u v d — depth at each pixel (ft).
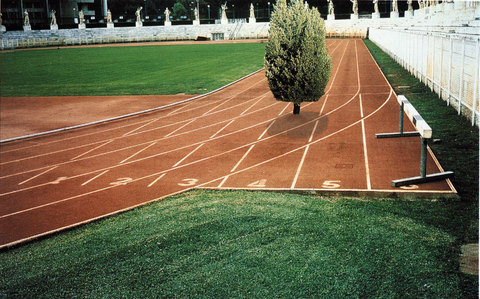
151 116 61.57
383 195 29.19
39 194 34.50
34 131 56.90
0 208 32.01
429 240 21.65
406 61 86.89
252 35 257.14
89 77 107.55
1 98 83.25
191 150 44.27
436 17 94.99
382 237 22.21
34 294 19.79
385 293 17.63
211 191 32.37
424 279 18.30
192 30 266.77
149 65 127.34
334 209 26.71
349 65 101.50
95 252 23.25
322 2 279.08
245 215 26.40
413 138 42.57
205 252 22.09
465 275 18.37
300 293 18.08
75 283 20.38
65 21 323.37
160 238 24.09
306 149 41.98
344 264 19.93
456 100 49.62
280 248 21.85
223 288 18.93
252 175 35.65
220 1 313.94
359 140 43.62
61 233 27.07
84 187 35.42
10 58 179.32
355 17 230.89
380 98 62.64
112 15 366.02
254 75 94.89
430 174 32.35
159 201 30.96
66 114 66.13
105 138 51.34
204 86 83.87
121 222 27.32
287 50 50.72
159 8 396.98
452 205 26.43
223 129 51.93
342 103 61.36
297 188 31.71
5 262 23.44
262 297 18.07
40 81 104.78
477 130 41.73
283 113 57.93
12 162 44.34
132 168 39.70
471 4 66.33
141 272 20.79
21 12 303.68
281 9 50.72
